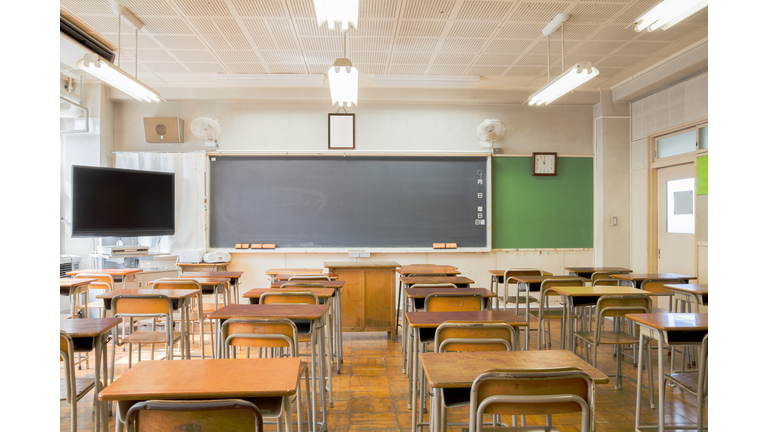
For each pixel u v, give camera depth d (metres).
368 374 3.43
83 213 5.18
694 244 5.08
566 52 4.86
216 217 6.05
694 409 2.73
